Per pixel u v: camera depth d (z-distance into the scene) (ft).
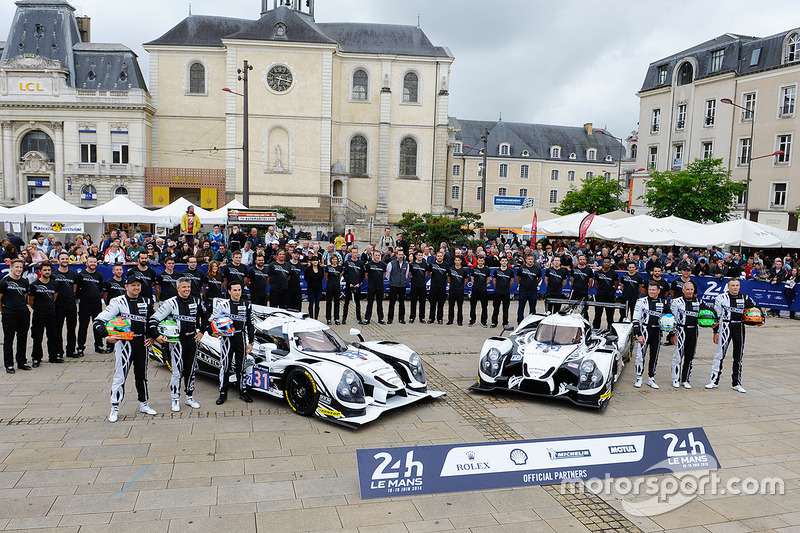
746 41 134.10
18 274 32.68
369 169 181.37
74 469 20.63
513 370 31.30
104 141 164.45
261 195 168.86
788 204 123.34
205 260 57.00
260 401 29.37
